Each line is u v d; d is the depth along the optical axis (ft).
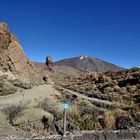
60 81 361.92
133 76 210.79
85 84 257.34
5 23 244.01
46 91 163.02
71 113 54.44
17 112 53.98
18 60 237.86
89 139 43.14
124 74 256.73
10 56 227.20
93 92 177.17
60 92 164.96
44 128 46.80
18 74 220.84
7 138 37.19
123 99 135.13
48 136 40.63
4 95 126.52
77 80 325.83
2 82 148.77
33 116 48.91
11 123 47.67
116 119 55.77
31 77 248.73
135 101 124.67
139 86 174.50
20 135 40.16
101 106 97.35
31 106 62.95
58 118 51.13
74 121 50.11
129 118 57.77
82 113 58.23
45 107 61.62
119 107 93.25
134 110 78.79
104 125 52.90
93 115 56.34
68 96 130.00
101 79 249.96
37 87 193.16
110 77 256.32
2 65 208.33
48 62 576.20
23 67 242.17
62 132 43.96
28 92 147.74
